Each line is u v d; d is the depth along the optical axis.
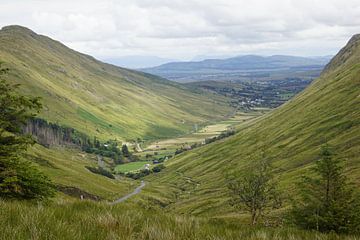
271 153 178.75
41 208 8.50
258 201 54.31
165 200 181.25
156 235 7.36
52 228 6.72
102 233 7.09
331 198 33.47
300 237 9.16
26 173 24.86
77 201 11.98
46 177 27.08
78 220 8.23
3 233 6.11
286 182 117.38
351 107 184.25
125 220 8.14
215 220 11.58
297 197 88.06
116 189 199.00
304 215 32.91
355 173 91.06
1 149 25.25
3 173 23.72
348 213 31.34
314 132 178.62
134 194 187.88
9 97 26.08
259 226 11.36
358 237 9.70
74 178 186.75
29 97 27.36
